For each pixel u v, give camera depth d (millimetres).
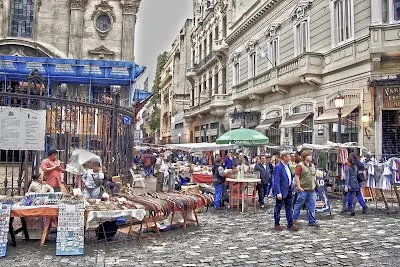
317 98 20438
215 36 39219
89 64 21766
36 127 9477
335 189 15047
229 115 34312
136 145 35594
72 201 7254
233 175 12867
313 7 21000
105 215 7336
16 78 21766
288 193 9234
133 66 22422
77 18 27031
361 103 16594
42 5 26844
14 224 8797
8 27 26125
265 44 27141
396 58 15445
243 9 33250
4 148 9164
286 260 6574
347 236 8391
